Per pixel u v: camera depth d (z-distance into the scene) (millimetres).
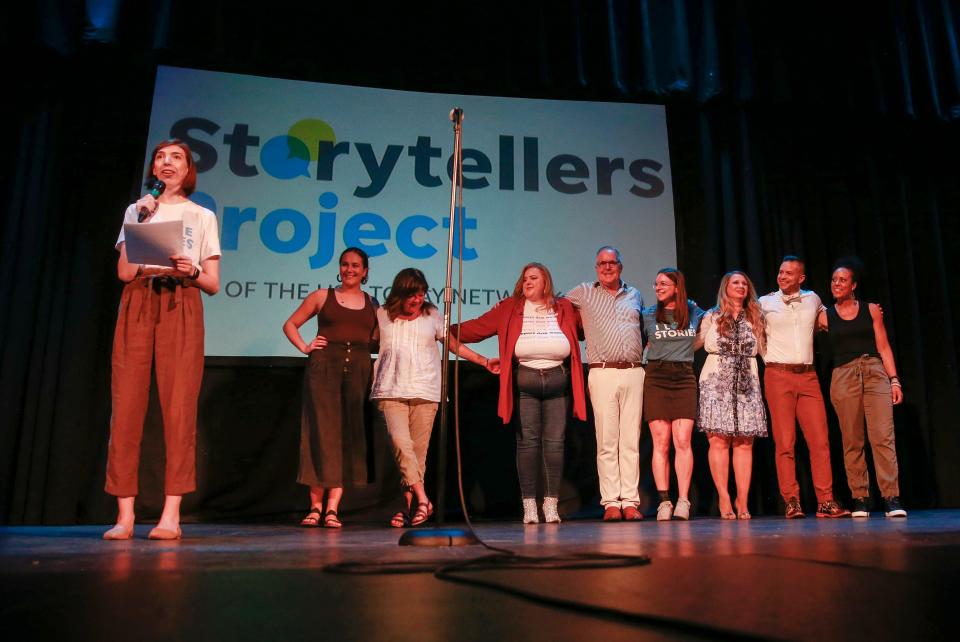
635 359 3816
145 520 3934
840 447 4520
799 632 801
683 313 3877
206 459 4059
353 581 1201
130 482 2404
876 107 4895
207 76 4426
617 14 4781
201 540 2359
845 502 4508
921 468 4645
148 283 2430
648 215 4652
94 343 4074
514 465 4305
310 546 2061
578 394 3695
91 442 3984
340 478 3523
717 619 866
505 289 4438
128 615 929
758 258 4719
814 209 4902
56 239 4152
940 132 5117
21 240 4102
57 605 998
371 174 4465
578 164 4648
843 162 5012
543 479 4316
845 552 1628
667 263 4613
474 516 4211
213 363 4117
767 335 4047
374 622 881
